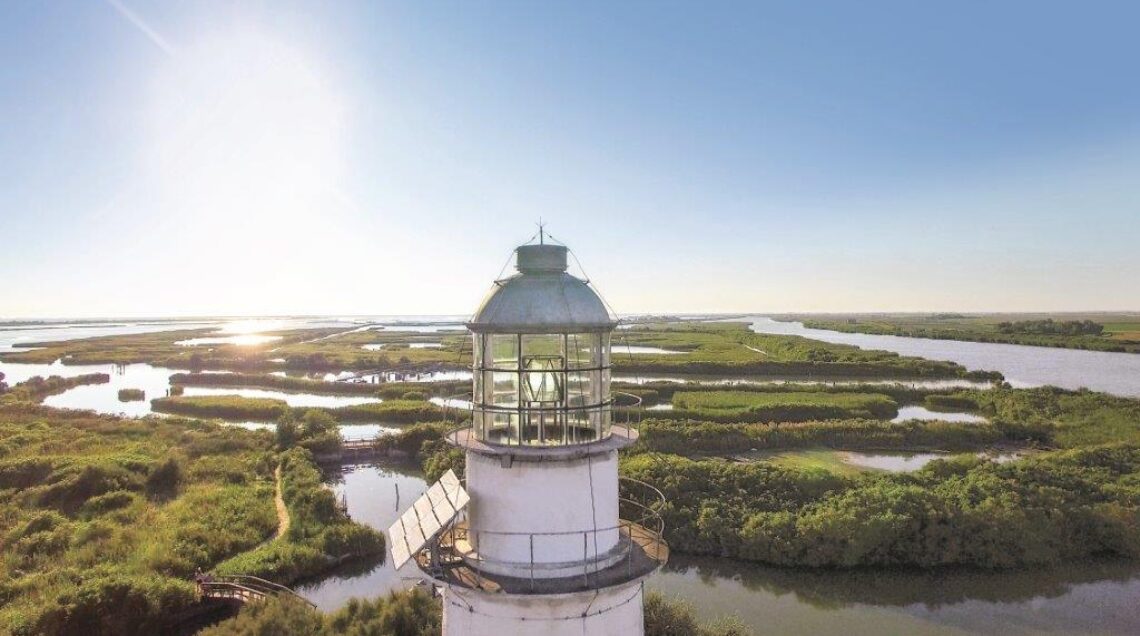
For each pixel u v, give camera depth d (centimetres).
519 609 896
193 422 5962
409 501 4184
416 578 1019
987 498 3325
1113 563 3105
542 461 906
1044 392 6794
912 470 4219
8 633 2141
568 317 932
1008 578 2984
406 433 5294
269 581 2798
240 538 3256
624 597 951
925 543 3100
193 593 2591
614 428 1060
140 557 2839
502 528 916
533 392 959
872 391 7400
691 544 3241
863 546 3077
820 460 4584
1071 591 2881
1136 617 2681
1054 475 3659
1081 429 5312
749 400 6500
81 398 8212
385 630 2150
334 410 6712
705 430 4912
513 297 950
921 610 2748
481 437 966
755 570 3083
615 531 970
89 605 2312
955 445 5059
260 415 6862
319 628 2242
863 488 3459
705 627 2308
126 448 4769
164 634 2489
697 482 3594
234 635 2145
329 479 4691
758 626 2620
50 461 4112
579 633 904
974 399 6825
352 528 3397
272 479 4288
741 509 3378
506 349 962
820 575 3030
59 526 3112
